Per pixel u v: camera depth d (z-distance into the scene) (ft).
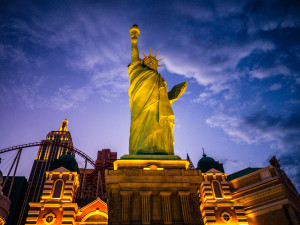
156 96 186.19
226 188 222.28
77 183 248.32
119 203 136.05
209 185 224.53
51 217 197.98
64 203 203.72
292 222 184.14
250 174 218.79
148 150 164.96
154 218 132.16
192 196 143.23
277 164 227.40
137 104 185.37
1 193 180.55
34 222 194.80
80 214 213.25
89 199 259.80
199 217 137.08
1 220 171.22
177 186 142.51
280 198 194.39
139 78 195.00
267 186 204.95
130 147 174.60
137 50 222.07
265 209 196.85
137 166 150.82
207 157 249.55
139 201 136.46
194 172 147.74
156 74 198.80
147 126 174.29
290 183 229.86
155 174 144.46
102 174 374.22
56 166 239.50
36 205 201.87
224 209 203.00
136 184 140.05
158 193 139.74
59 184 225.15
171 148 170.19
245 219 199.31
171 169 152.05
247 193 213.46
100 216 214.69
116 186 140.46
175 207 137.08
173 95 208.33
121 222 128.47
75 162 248.32
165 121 176.14
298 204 214.90
